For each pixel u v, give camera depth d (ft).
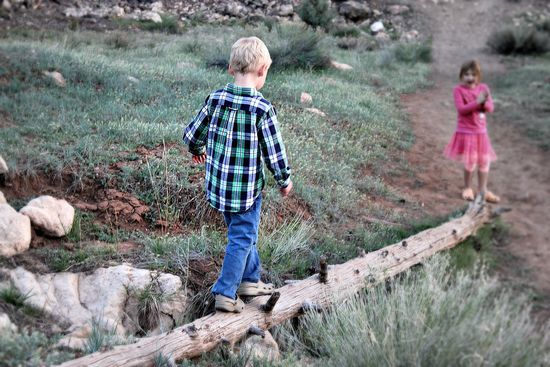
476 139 21.04
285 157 11.40
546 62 45.73
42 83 27.43
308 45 40.34
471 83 21.15
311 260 16.05
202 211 17.01
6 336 9.74
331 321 12.59
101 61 32.55
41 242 14.25
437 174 25.12
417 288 11.80
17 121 21.68
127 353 10.41
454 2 64.95
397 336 10.57
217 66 37.11
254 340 12.18
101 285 12.85
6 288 11.76
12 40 41.14
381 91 37.96
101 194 17.08
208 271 14.23
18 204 15.74
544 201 21.91
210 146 11.75
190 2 59.00
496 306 10.52
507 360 9.72
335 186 21.36
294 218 18.06
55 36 45.57
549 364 9.88
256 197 12.01
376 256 15.60
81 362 9.86
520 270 17.06
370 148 26.73
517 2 64.18
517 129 29.76
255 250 12.76
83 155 18.60
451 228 18.13
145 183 17.65
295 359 11.79
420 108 35.17
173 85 30.68
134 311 12.64
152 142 20.39
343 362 10.89
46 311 11.68
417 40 54.85
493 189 23.24
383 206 21.02
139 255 14.37
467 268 16.74
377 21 60.18
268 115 11.31
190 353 11.12
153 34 50.31
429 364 9.82
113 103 25.29
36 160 17.63
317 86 34.40
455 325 10.04
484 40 54.03
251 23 55.26
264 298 13.07
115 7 55.98
